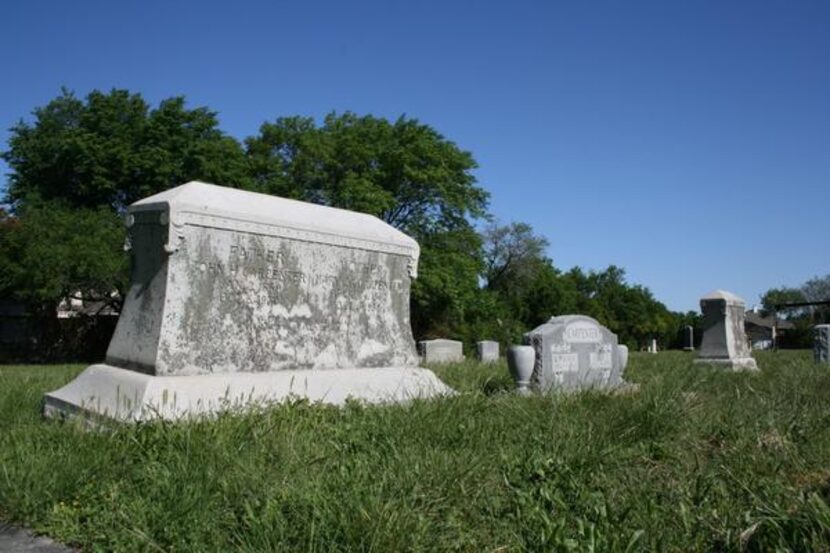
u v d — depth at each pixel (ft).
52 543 13.53
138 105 103.30
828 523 11.84
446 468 15.64
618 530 12.84
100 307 119.44
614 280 276.41
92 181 98.63
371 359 31.35
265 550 11.80
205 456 16.30
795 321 217.97
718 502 14.69
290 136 116.78
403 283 33.78
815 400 27.02
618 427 20.92
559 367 35.35
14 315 112.16
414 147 117.29
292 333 28.43
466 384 34.76
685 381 33.30
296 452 16.96
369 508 12.71
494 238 173.88
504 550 12.62
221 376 25.58
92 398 23.98
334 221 31.27
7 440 19.10
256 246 27.50
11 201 103.91
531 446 18.84
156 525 13.09
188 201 25.48
